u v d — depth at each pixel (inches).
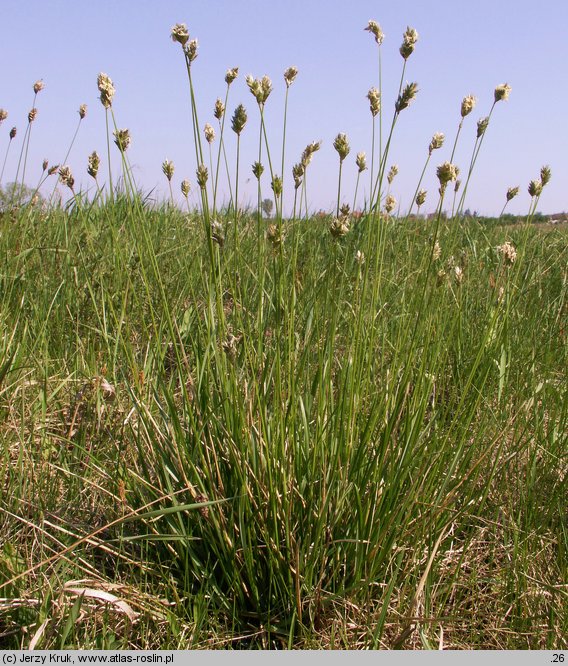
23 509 89.7
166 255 168.1
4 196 181.6
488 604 83.8
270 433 83.0
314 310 103.5
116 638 76.0
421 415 86.0
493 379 110.1
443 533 85.4
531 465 99.0
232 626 79.5
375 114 84.5
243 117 80.8
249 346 89.0
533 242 213.5
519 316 141.6
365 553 82.7
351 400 83.5
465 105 85.6
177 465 88.0
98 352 127.3
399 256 175.9
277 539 80.0
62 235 169.9
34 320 131.9
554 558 90.8
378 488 85.3
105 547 80.5
